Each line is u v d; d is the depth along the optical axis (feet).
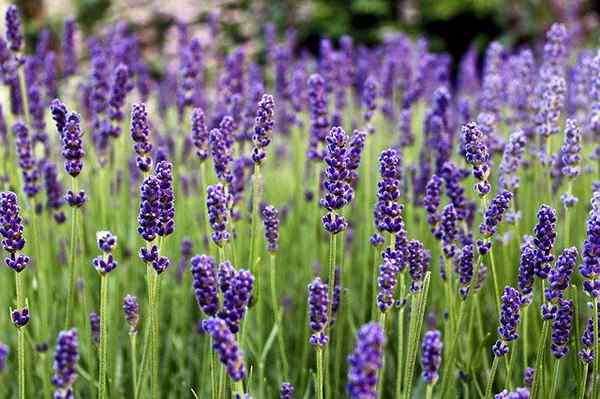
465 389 9.75
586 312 11.42
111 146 13.50
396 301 8.50
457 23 40.22
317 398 7.62
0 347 6.26
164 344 12.68
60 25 31.83
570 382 9.75
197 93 15.30
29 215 12.00
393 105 16.47
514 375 10.59
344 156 8.14
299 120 14.30
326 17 37.81
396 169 8.08
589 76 14.40
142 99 17.47
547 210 7.95
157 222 7.97
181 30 18.76
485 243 8.63
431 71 18.47
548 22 36.50
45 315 11.37
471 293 8.80
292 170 15.90
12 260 7.89
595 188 11.22
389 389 11.22
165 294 13.26
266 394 11.15
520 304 8.19
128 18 32.32
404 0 39.75
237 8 31.91
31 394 10.72
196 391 11.55
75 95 16.25
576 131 9.86
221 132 10.16
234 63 14.53
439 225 9.61
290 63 18.71
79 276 12.73
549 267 8.08
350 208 14.20
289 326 13.02
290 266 14.16
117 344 11.15
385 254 8.13
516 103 14.52
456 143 15.49
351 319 11.44
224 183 9.43
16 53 12.44
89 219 14.12
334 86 14.82
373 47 38.70
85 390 11.36
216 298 7.09
